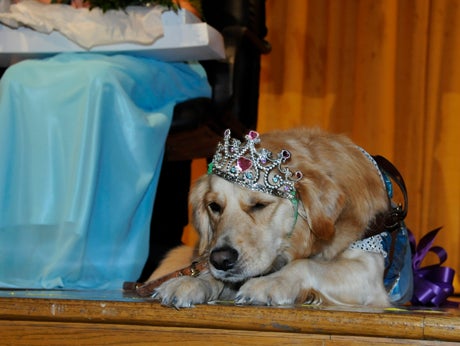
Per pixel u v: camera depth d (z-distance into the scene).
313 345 1.80
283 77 5.14
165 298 1.94
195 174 5.23
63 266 2.80
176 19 3.22
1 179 2.91
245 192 2.36
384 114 4.83
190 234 5.05
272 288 2.10
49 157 2.90
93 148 2.84
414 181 4.85
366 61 4.91
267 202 2.37
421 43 4.89
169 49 3.24
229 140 2.47
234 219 2.34
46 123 2.91
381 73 4.85
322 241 2.45
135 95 3.13
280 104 5.16
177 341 1.89
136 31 3.20
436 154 4.82
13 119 2.96
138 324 1.92
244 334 1.85
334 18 5.03
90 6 3.21
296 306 2.08
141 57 3.37
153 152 3.04
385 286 2.68
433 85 4.83
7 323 2.01
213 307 1.88
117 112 2.96
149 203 3.10
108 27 3.20
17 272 2.90
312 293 2.26
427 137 4.83
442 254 3.27
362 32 4.93
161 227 4.04
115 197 2.97
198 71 3.56
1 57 3.36
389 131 4.83
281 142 2.51
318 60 5.11
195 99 3.44
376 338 1.77
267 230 2.36
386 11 4.86
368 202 2.48
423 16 4.89
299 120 5.09
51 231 2.88
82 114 2.87
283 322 1.81
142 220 3.08
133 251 3.02
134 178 2.99
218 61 3.73
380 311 1.95
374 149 4.86
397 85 4.96
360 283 2.36
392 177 2.74
